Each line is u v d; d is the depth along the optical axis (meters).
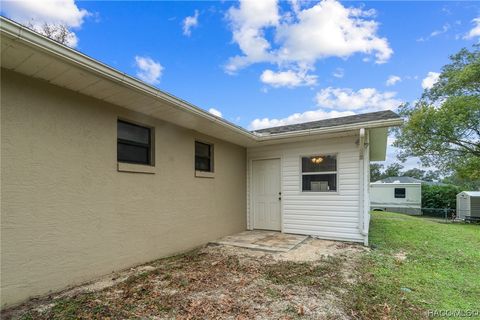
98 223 3.77
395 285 3.58
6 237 2.77
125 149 4.38
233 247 5.79
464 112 14.45
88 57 2.90
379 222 10.09
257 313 2.76
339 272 4.11
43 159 3.13
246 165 8.16
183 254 5.22
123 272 4.02
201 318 2.64
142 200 4.53
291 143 7.38
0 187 2.73
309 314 2.75
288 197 7.36
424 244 6.19
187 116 4.81
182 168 5.53
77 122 3.54
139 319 2.60
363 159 6.26
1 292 2.71
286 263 4.57
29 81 3.02
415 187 21.03
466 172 15.93
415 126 16.42
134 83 3.48
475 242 6.56
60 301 2.95
